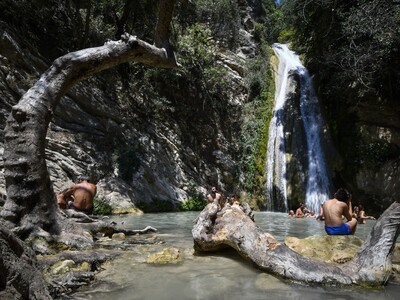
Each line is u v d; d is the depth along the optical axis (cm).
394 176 1620
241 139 2183
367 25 1391
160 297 305
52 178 1180
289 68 2491
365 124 1805
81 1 1719
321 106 2092
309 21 2116
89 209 754
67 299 297
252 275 377
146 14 1814
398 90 1694
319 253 445
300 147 2061
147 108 1772
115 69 1716
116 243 563
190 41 2083
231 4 2548
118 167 1433
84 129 1420
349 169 1789
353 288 338
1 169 1006
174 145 1809
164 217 1188
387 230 373
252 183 2042
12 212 483
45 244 473
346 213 575
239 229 454
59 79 562
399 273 389
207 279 362
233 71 2406
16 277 228
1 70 1181
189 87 2075
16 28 1336
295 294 317
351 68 1590
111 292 318
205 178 1912
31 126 521
